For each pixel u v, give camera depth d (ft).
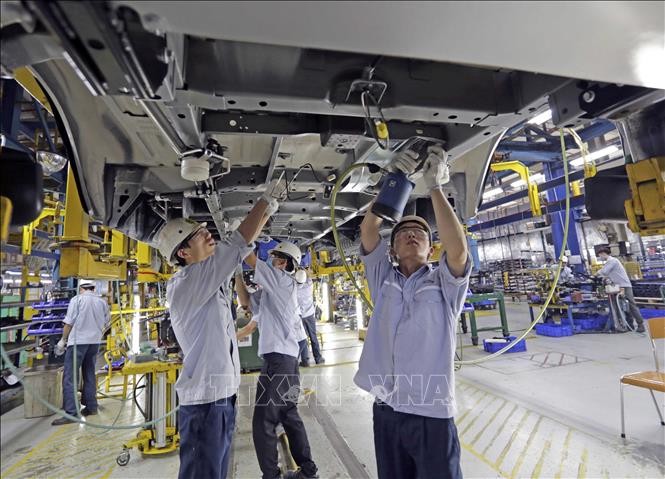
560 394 10.88
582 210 27.53
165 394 8.46
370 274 5.03
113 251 10.20
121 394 13.53
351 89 3.29
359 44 1.96
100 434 9.89
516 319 27.45
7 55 2.12
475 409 10.10
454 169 6.54
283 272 8.52
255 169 6.56
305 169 6.70
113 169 5.33
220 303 5.61
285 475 7.35
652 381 7.48
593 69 2.28
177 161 5.17
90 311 11.44
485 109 3.74
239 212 8.82
